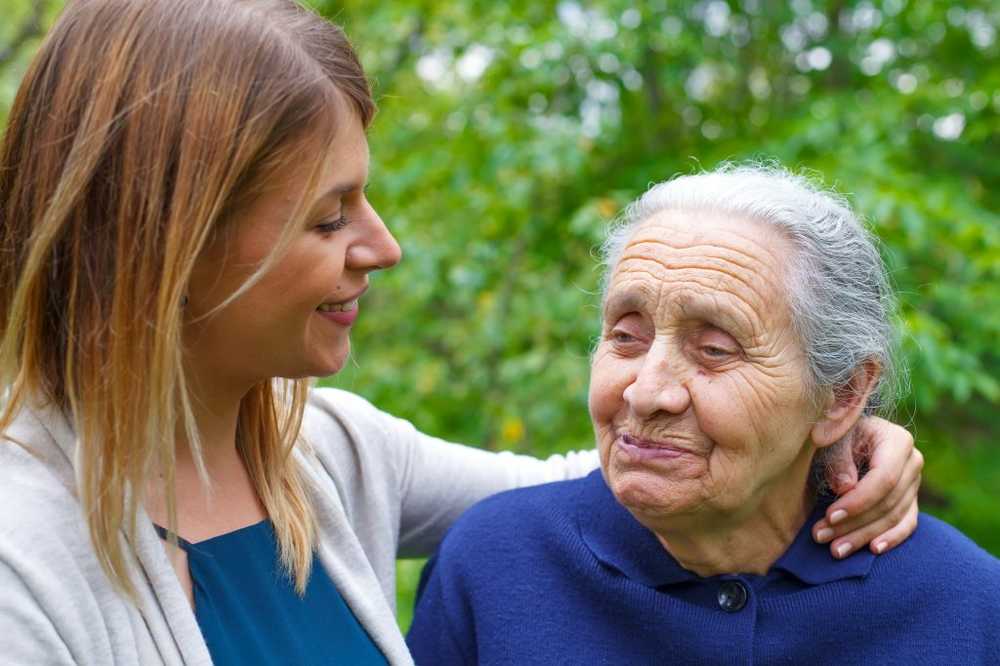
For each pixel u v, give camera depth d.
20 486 1.18
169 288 1.16
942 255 3.91
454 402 4.08
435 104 4.55
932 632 1.49
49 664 1.12
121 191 1.16
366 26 4.49
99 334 1.18
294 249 1.25
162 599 1.23
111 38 1.16
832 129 3.92
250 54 1.18
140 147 1.15
